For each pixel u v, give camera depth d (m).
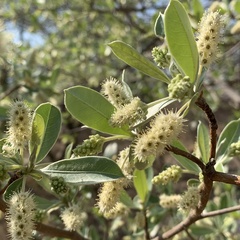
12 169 0.35
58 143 1.37
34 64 1.02
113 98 0.37
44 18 1.39
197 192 0.39
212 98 1.29
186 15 0.33
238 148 0.42
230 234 0.75
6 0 1.28
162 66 0.38
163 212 0.68
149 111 0.35
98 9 1.22
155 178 0.43
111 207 0.36
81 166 0.35
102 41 1.36
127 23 1.22
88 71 1.35
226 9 0.65
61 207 0.53
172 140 0.32
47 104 0.38
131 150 0.35
